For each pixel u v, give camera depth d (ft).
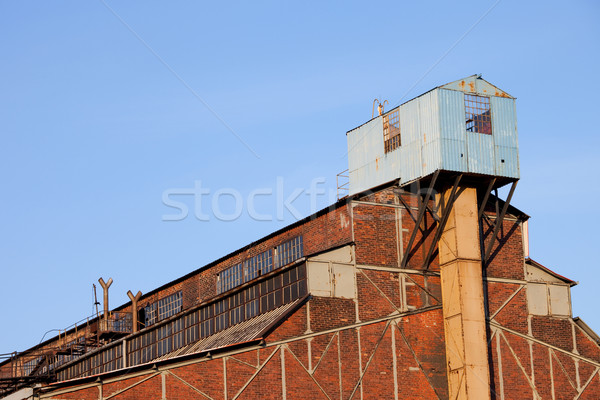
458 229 161.68
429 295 161.89
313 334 149.07
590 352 172.65
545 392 166.20
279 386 143.64
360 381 150.61
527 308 169.99
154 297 223.10
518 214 175.52
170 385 136.67
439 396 156.66
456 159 160.86
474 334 158.10
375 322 155.22
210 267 203.10
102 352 206.69
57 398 131.95
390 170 169.17
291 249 176.65
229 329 166.71
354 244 158.10
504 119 167.53
